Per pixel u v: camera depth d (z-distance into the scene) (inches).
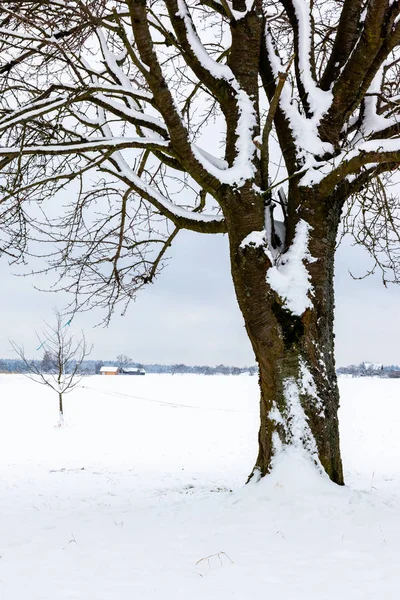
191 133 406.3
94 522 223.5
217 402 1540.4
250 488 249.4
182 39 295.7
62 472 505.4
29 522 238.8
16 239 343.3
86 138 313.1
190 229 309.4
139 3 221.8
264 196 284.7
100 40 315.6
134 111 285.7
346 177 283.3
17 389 1963.6
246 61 296.7
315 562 159.3
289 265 273.6
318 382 261.9
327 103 294.5
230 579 146.9
